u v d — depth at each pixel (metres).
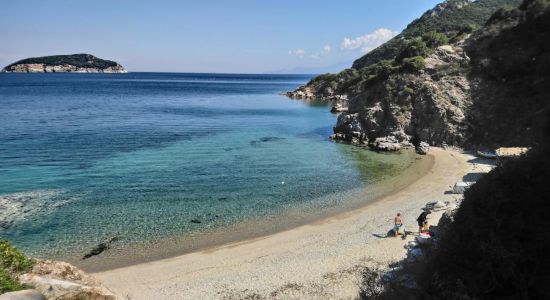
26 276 12.02
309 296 19.33
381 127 62.34
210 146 56.84
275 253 24.83
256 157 50.62
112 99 129.88
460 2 183.25
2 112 87.31
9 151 50.38
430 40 93.75
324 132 71.25
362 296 18.14
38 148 52.38
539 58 56.97
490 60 62.97
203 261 23.98
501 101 55.88
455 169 43.59
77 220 29.70
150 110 100.38
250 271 22.59
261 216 31.25
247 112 101.62
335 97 136.25
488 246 12.47
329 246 25.45
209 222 29.95
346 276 21.08
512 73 58.22
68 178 39.81
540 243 11.80
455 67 65.69
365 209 32.34
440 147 55.94
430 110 58.97
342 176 42.31
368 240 26.03
